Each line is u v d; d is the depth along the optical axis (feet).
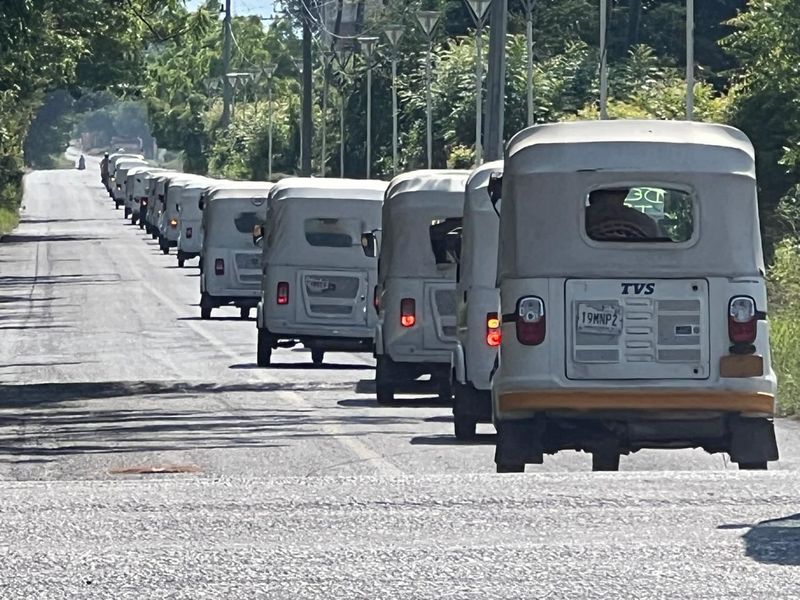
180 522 61.62
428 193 128.57
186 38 327.06
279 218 168.04
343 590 49.73
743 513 61.36
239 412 124.88
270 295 167.84
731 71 330.34
